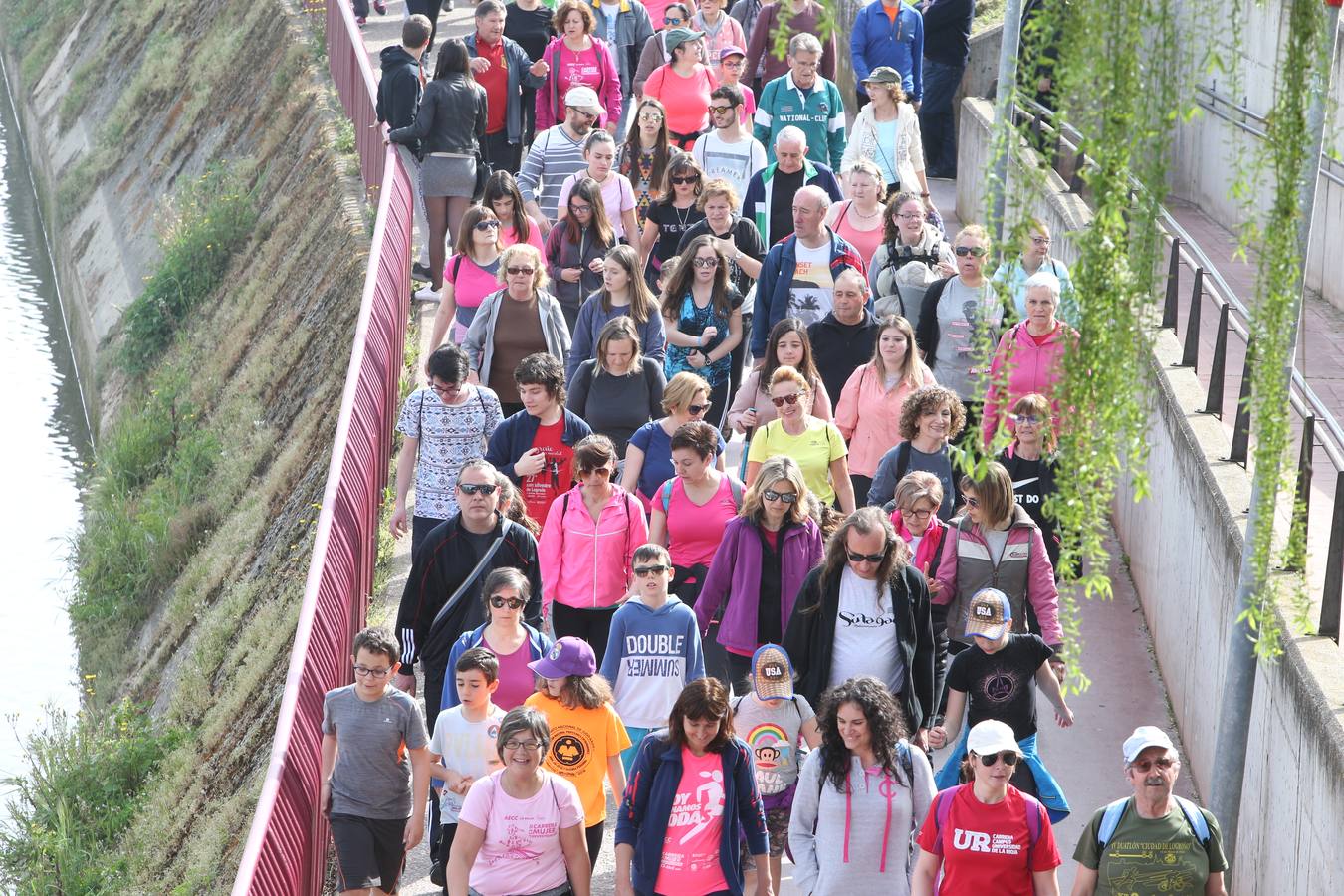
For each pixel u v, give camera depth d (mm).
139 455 50094
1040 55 10805
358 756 15938
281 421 43062
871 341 21594
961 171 36531
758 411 20828
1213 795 15211
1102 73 10648
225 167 59938
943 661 16969
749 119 31031
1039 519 18516
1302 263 12039
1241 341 21359
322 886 19109
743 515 16953
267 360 45844
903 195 22906
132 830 31969
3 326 75750
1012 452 18703
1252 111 27797
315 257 46000
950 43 37250
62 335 75250
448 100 29844
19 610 49312
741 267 24000
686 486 18203
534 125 35406
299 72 58188
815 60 28312
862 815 13938
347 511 22594
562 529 18219
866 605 15625
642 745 14195
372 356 26438
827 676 15695
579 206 24844
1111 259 10977
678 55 30656
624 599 18219
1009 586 16812
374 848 16047
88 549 48812
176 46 76438
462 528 17625
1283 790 15148
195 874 27984
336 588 21141
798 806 14172
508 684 16141
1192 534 19172
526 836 14039
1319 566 16906
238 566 38812
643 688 16156
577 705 15039
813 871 14141
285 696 18375
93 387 62906
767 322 23203
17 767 40500
